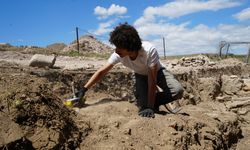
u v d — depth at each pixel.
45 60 3.31
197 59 6.34
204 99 4.38
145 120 2.22
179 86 2.43
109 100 2.78
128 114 2.34
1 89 1.84
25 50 6.29
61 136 1.73
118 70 3.41
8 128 1.58
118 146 1.87
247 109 4.25
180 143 2.14
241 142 3.25
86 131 1.92
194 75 4.67
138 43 2.12
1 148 1.49
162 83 2.44
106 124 2.05
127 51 2.14
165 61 6.40
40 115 1.77
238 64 7.98
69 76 2.85
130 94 3.22
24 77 2.19
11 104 1.73
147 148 1.97
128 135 2.02
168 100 2.44
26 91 1.85
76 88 2.82
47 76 2.71
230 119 3.23
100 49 12.66
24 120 1.72
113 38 2.11
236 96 4.79
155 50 2.22
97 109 2.31
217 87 4.70
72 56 6.32
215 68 5.77
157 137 2.11
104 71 2.32
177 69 4.90
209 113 3.28
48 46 12.41
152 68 2.22
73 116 1.99
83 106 2.40
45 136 1.69
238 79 4.93
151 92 2.29
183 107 3.54
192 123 2.49
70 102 2.23
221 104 4.37
